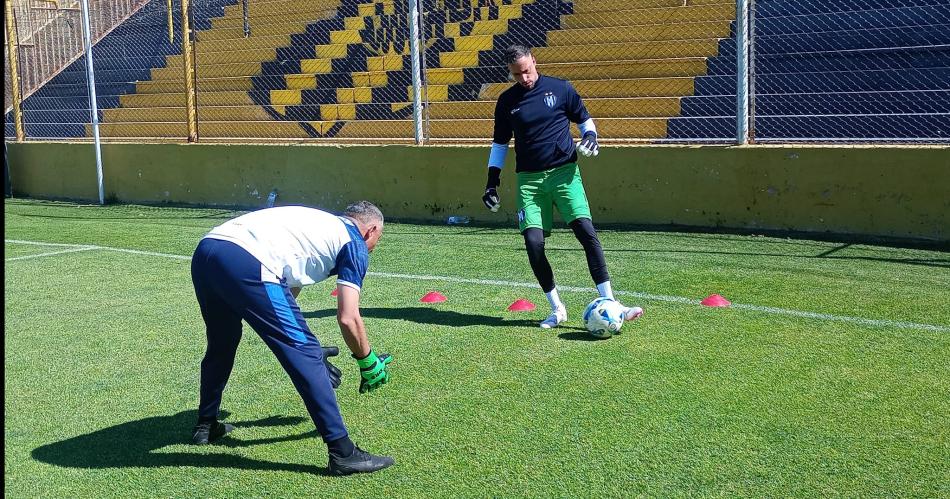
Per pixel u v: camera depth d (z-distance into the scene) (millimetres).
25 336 5859
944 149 8133
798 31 11141
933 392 4367
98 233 10453
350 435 4027
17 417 4375
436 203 10898
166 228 10805
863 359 4906
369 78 14141
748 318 5828
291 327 3549
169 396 4672
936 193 8219
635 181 9656
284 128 14156
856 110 10289
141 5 17266
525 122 5715
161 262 8492
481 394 4520
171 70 16078
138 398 4645
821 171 8711
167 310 6531
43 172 14844
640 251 8273
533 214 5789
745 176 9078
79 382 4910
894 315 5824
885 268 7273
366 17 14648
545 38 12969
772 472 3520
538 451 3795
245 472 3684
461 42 13758
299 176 12016
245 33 15891
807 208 8836
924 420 4016
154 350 5512
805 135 10430
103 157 13992
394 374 4879
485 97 13109
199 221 11469
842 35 10852
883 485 3385
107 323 6180
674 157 9414
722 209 9250
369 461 3645
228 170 12711
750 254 7980
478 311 6277
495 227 10211
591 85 11938
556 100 5734
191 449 3939
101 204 13750
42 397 4668
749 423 4031
